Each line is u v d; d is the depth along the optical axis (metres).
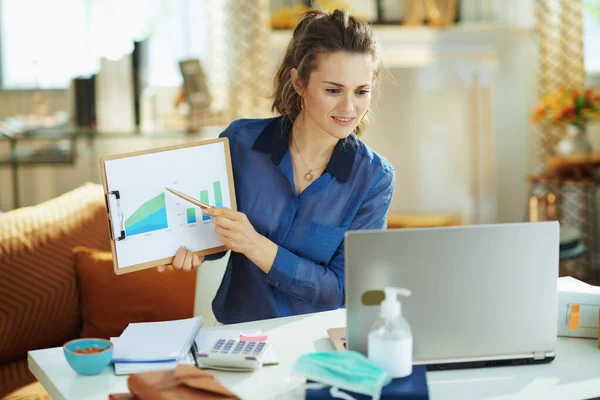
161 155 1.60
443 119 4.54
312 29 1.62
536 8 4.30
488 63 4.48
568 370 1.37
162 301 2.32
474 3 4.59
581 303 1.51
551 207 4.19
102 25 4.16
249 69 4.07
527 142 4.62
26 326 2.24
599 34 4.48
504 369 1.37
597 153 4.47
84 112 3.73
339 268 1.79
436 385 1.31
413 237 1.31
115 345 1.44
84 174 4.26
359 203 1.77
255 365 1.35
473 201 4.61
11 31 4.17
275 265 1.69
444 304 1.34
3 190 4.25
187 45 4.27
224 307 1.88
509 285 1.35
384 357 1.24
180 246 1.63
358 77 1.59
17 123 3.75
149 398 1.18
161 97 4.21
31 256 2.30
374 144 4.56
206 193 1.65
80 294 2.39
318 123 1.65
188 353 1.42
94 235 2.53
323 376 1.21
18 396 2.03
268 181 1.78
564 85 4.27
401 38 4.39
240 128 1.83
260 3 4.03
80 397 1.28
